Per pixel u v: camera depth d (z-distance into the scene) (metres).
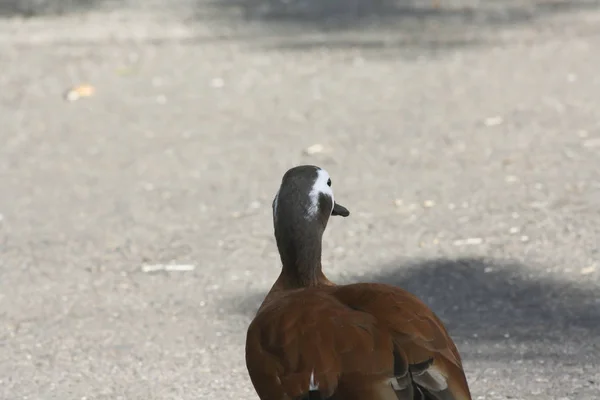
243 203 12.39
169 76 18.39
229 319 9.54
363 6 23.30
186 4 24.47
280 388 5.74
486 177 12.66
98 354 8.98
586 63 17.53
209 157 14.09
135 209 12.39
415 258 10.62
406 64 18.27
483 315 9.38
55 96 17.48
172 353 8.95
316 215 6.64
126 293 10.20
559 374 8.24
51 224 12.07
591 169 12.65
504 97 15.90
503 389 8.05
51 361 8.91
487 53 18.67
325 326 5.79
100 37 21.50
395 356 5.64
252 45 20.31
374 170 13.18
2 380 8.62
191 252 11.09
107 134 15.38
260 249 11.09
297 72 18.20
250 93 17.09
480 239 10.96
